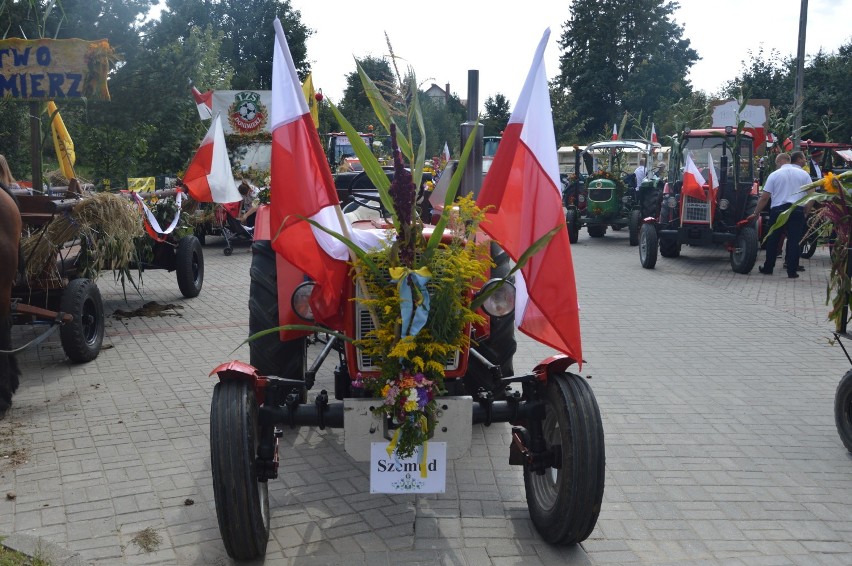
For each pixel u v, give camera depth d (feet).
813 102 100.58
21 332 28.53
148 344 26.76
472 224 11.91
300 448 17.72
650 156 64.75
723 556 12.92
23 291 23.27
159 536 13.39
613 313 32.65
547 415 13.08
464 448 12.33
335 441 18.16
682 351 26.37
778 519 14.32
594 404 12.21
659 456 17.25
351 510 14.51
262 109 60.90
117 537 13.35
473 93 17.85
